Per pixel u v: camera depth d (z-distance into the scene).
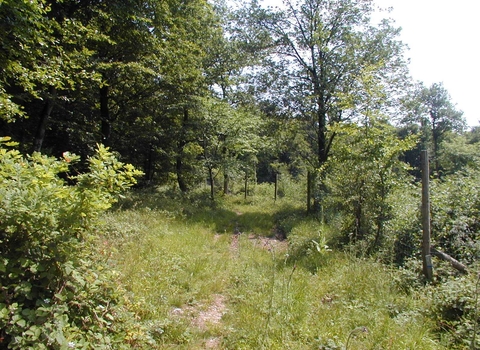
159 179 26.64
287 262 7.76
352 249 7.50
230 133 19.02
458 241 6.68
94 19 11.62
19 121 12.73
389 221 7.95
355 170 8.77
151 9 13.54
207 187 25.83
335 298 5.42
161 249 7.34
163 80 15.72
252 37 19.44
